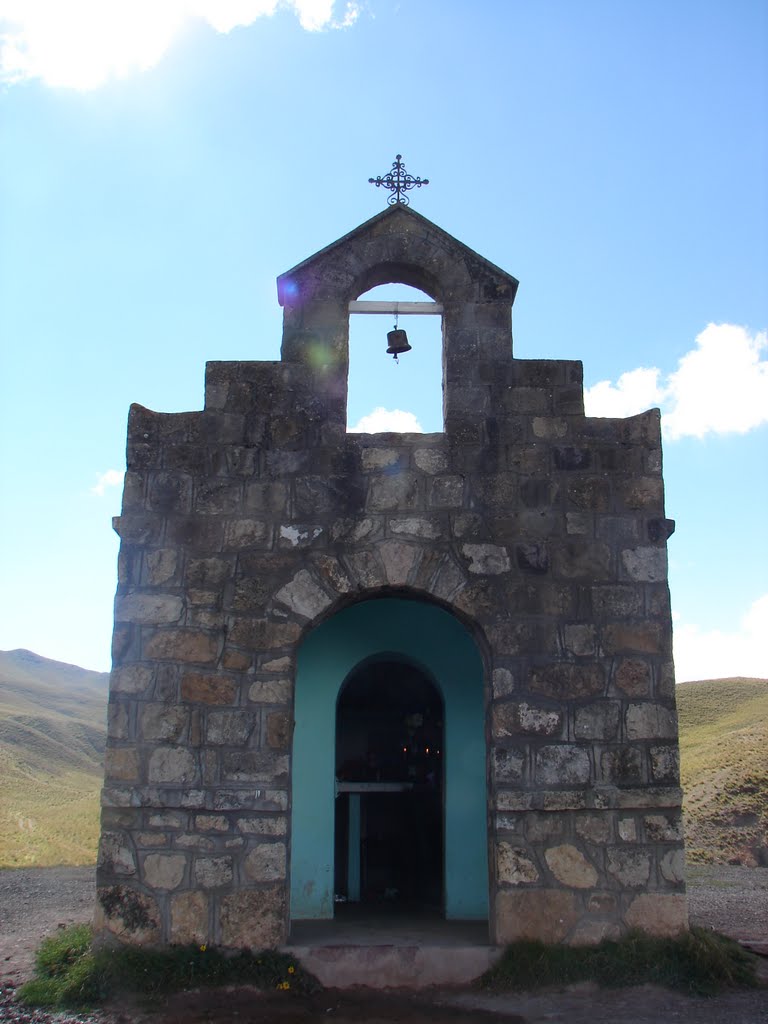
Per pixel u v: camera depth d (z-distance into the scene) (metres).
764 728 30.20
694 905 12.00
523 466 8.27
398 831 10.77
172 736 7.58
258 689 7.70
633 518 8.18
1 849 20.02
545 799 7.46
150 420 8.34
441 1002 6.79
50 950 7.70
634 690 7.77
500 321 8.66
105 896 7.29
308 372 8.50
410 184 9.16
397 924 8.47
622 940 7.23
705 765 28.02
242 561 8.00
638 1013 6.45
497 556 8.03
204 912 7.23
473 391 8.45
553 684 7.75
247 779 7.50
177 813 7.43
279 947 7.20
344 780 10.09
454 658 9.57
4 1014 6.47
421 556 8.02
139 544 8.02
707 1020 6.27
